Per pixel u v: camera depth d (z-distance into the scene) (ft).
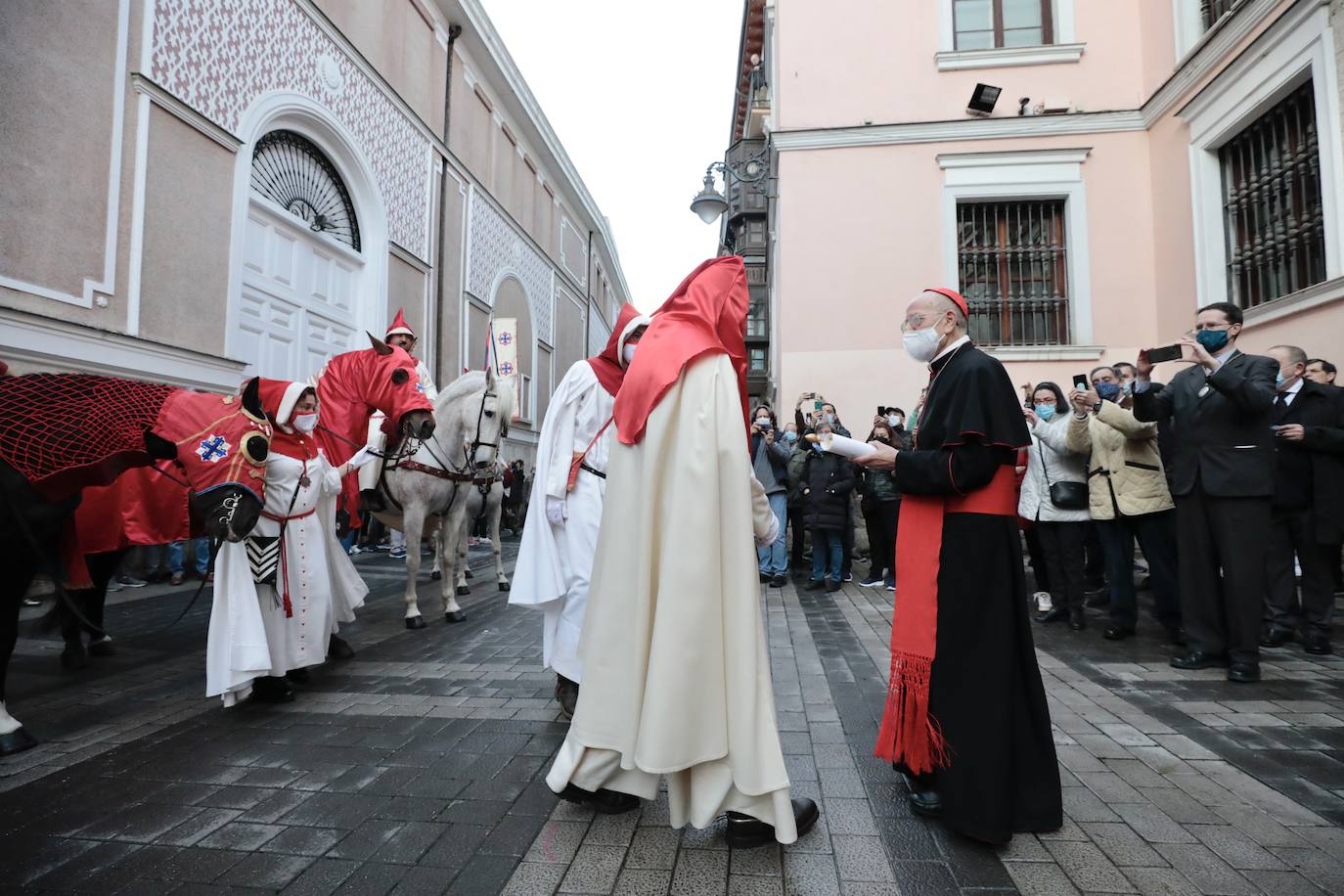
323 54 33.58
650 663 6.86
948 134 28.91
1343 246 19.29
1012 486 7.53
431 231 44.62
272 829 7.73
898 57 29.73
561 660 10.44
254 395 11.00
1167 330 27.04
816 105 29.96
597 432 10.98
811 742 10.04
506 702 12.15
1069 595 17.46
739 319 7.75
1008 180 28.68
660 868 6.82
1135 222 28.04
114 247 22.71
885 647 15.62
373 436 19.47
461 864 6.97
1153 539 15.69
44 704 12.21
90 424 9.84
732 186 81.51
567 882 6.59
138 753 9.94
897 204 29.14
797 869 6.75
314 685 13.28
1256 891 6.33
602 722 7.32
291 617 12.40
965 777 7.02
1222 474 12.85
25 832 7.70
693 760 6.65
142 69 23.65
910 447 22.43
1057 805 7.24
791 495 25.12
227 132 27.25
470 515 24.13
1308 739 9.97
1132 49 28.66
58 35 21.01
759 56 58.44
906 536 7.82
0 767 9.47
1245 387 12.10
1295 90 21.72
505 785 8.79
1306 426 14.89
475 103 52.03
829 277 29.22
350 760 9.64
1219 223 24.86
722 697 6.86
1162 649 15.25
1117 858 6.89
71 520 11.53
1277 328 21.56
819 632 17.07
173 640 17.13
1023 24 29.84
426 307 43.98
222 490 10.27
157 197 24.39
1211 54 24.18
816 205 29.53
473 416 19.29
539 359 68.33
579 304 86.07
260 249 30.55
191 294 25.75
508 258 58.29
